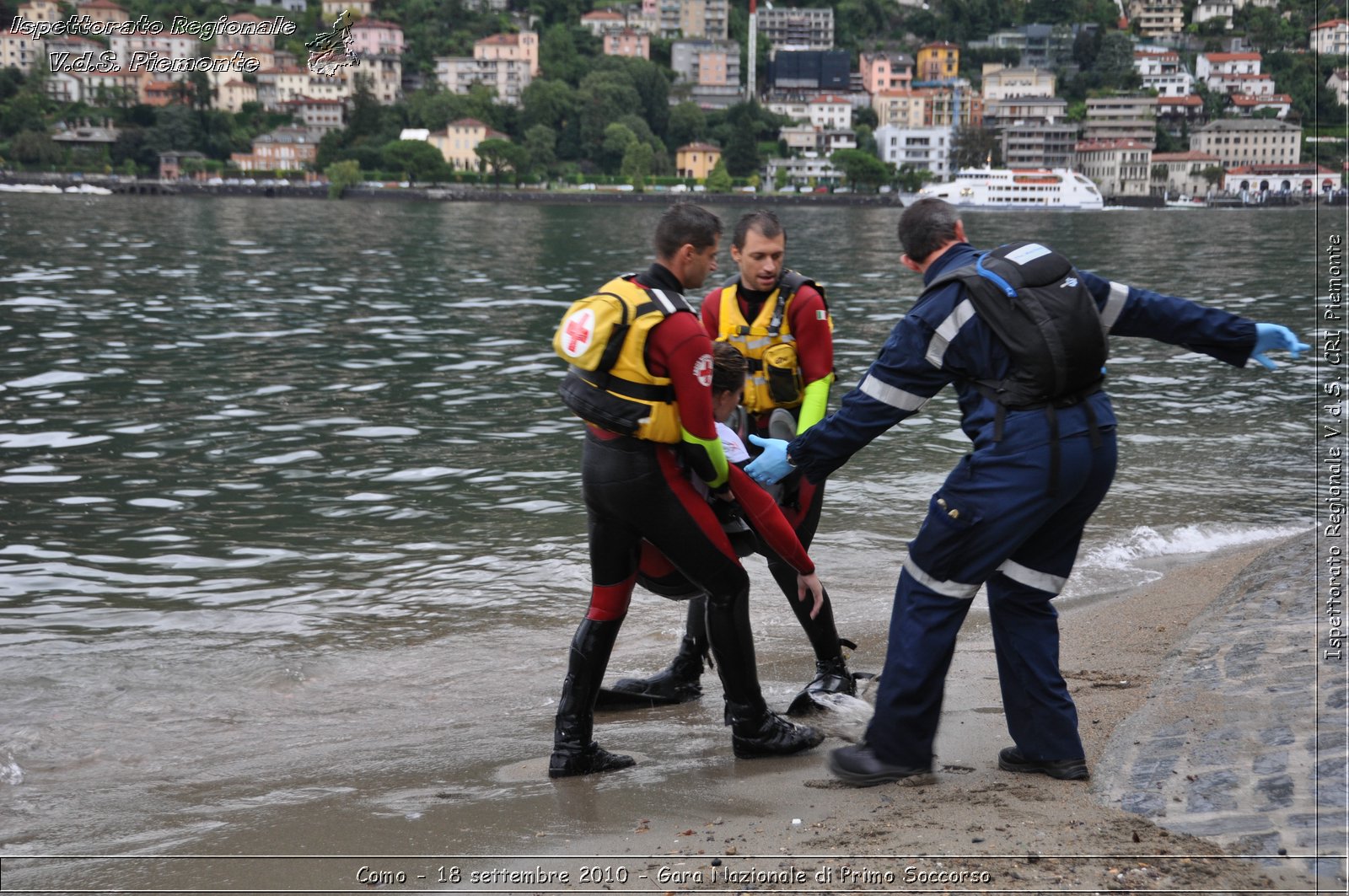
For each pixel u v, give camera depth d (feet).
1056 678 11.58
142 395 43.29
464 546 23.75
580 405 12.07
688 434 11.88
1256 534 23.97
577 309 12.07
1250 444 33.50
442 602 20.12
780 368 14.61
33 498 27.68
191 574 21.80
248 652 17.30
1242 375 46.73
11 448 33.45
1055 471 10.92
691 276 12.21
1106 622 17.70
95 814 11.27
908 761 11.54
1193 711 12.01
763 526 12.76
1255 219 292.81
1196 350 11.87
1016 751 11.75
